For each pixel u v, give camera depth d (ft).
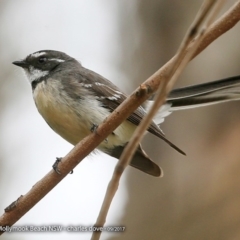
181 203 35.29
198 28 14.11
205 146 36.60
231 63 37.86
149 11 42.93
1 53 41.11
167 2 42.24
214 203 34.27
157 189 36.47
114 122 22.44
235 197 34.09
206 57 38.22
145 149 37.70
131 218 36.17
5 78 40.14
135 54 42.88
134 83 42.32
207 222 33.91
